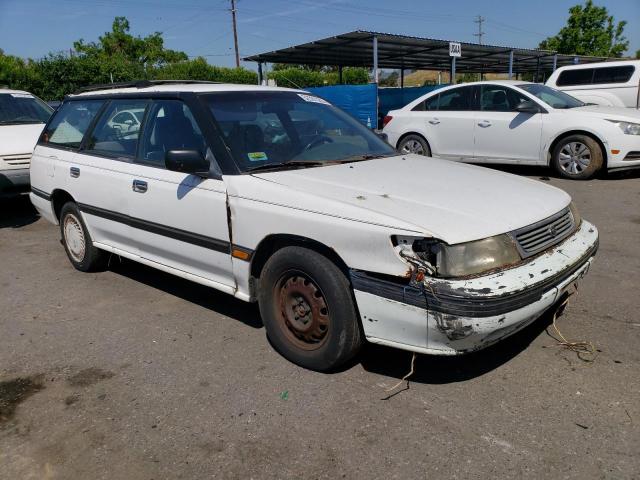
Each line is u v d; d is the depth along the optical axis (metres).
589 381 3.09
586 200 7.41
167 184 3.91
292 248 3.20
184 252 3.93
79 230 5.13
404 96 19.31
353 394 3.07
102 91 5.03
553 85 14.36
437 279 2.68
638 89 13.04
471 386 3.10
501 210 3.02
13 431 2.89
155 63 41.38
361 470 2.49
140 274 5.23
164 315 4.26
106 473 2.55
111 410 3.03
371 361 3.42
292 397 3.07
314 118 4.33
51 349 3.77
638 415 2.77
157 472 2.54
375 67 15.95
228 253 3.58
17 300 4.70
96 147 4.78
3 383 3.36
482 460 2.51
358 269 2.89
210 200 3.60
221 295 4.64
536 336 3.63
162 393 3.17
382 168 3.73
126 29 41.19
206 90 4.03
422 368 3.31
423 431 2.73
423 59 23.44
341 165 3.75
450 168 3.89
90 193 4.72
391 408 2.93
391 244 2.76
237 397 3.10
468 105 9.73
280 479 2.46
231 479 2.47
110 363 3.55
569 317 3.88
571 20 28.88
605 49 28.28
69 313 4.38
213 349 3.67
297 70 35.78
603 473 2.40
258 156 3.67
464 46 19.05
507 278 2.71
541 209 3.17
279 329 3.43
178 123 3.97
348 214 2.93
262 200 3.31
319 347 3.23
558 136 8.76
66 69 29.08
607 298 4.18
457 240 2.68
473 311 2.60
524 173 9.71
